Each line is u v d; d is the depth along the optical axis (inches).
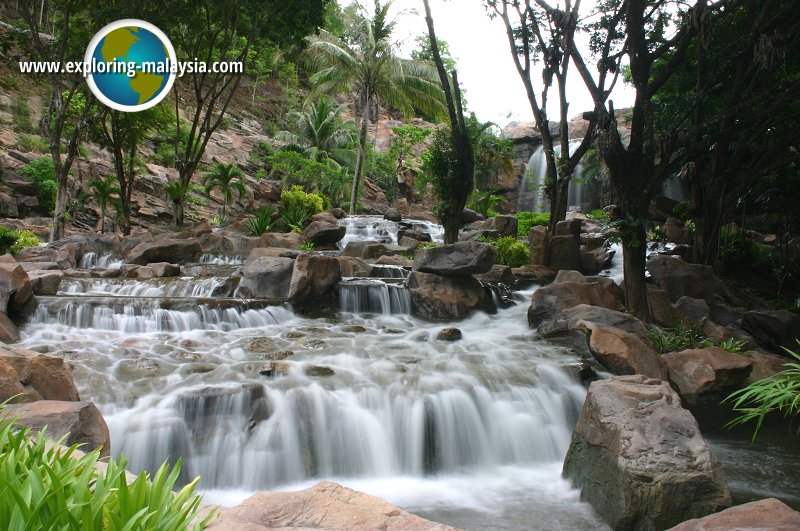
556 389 318.7
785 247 740.0
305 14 768.3
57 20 778.8
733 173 648.4
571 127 1653.5
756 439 301.3
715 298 566.9
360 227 1032.8
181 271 572.1
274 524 111.5
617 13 506.9
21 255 589.9
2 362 214.8
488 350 378.0
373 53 1144.2
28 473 75.9
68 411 186.7
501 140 1544.0
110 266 655.1
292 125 1829.5
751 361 365.4
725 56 597.0
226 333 385.4
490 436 279.7
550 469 269.0
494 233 887.1
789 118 596.4
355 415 268.1
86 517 71.4
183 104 1531.7
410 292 497.4
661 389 243.4
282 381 284.4
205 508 113.6
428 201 1759.4
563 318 416.8
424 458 264.8
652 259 594.6
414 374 308.0
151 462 233.1
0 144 1036.5
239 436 247.6
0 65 1157.7
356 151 1616.6
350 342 377.4
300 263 460.1
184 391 257.1
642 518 197.2
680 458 203.0
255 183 1387.8
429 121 2169.0
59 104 708.0
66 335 351.9
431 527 109.7
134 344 339.9
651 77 721.6
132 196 1121.4
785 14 524.1
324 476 251.1
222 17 817.5
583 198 1429.6
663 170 466.9
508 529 206.4
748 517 136.8
